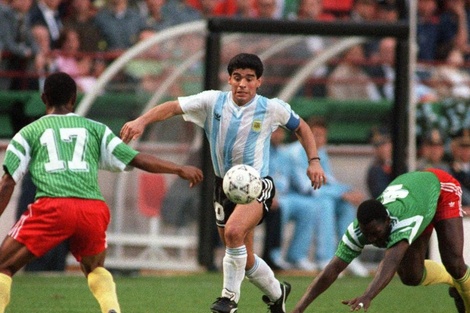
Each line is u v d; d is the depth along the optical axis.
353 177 47.00
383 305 31.05
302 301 22.42
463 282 24.72
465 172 46.91
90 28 50.38
